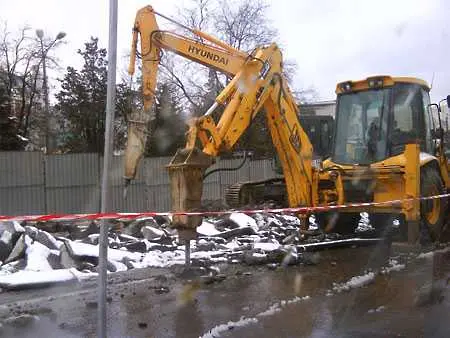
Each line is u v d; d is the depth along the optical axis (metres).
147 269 8.44
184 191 7.86
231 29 32.22
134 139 8.21
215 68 10.37
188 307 6.33
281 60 10.73
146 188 21.45
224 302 6.54
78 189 20.06
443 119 12.59
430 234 10.41
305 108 27.95
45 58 32.47
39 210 19.27
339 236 11.39
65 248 8.69
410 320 5.71
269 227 12.33
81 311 6.20
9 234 8.71
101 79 35.00
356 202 10.63
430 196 10.25
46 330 5.54
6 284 7.18
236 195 16.83
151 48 9.55
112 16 3.87
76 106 34.50
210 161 8.07
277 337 5.23
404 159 10.02
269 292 7.00
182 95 31.03
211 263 8.84
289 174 11.08
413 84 11.04
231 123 9.48
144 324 5.65
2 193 18.55
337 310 6.13
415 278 7.65
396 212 9.93
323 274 8.03
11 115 29.39
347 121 11.21
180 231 7.99
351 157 11.00
